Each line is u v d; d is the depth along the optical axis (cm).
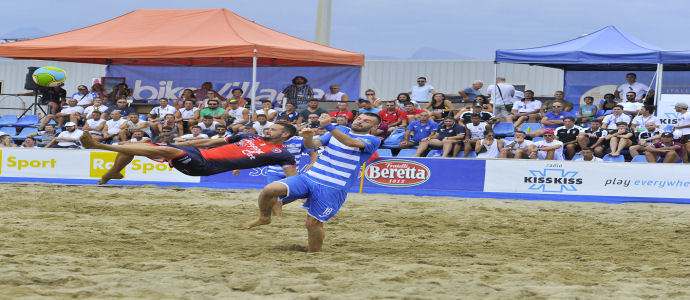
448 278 511
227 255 616
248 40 1598
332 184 638
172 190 1281
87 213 957
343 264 564
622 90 1623
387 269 542
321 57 1634
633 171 1223
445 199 1223
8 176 1393
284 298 429
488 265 586
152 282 469
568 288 475
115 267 530
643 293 467
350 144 628
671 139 1289
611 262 616
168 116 1480
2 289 436
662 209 1130
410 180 1289
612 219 1003
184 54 1559
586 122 1510
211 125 1507
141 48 1584
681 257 651
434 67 2211
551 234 841
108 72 1909
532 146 1352
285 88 1769
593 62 1505
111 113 1573
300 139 1031
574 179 1238
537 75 2130
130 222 863
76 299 420
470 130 1426
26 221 844
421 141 1415
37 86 1866
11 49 1658
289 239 746
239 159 657
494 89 1570
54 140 1543
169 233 769
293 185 630
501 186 1260
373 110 1538
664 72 1727
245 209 1040
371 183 1304
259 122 1472
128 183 1367
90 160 1373
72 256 582
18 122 1798
